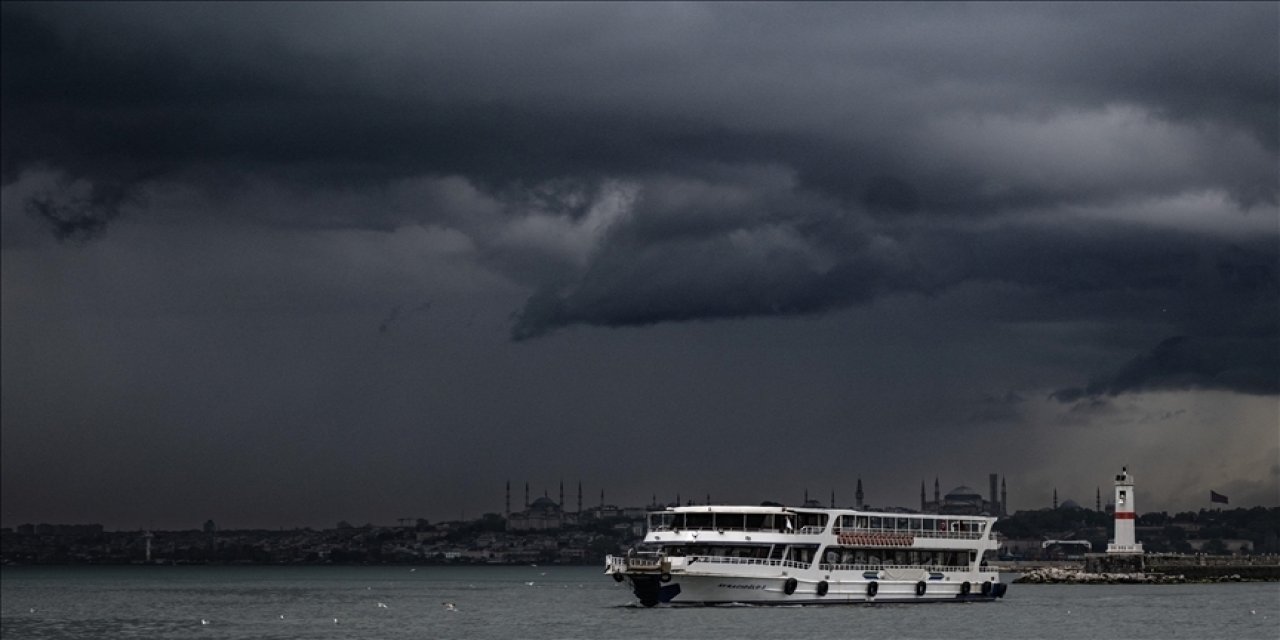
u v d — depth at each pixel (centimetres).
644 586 15200
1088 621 16825
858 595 16100
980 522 17888
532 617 19275
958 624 15625
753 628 14512
